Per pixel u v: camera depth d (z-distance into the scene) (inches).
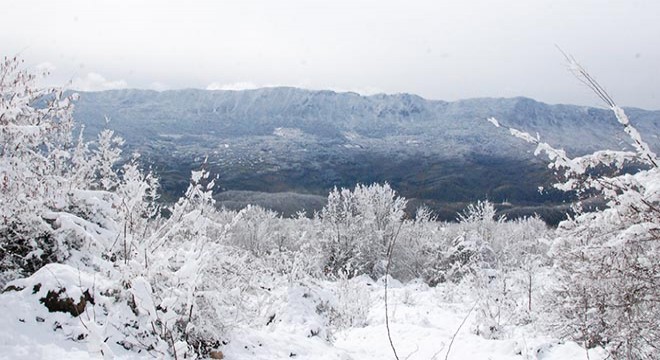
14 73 294.2
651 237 204.2
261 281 495.8
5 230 285.6
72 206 347.3
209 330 266.7
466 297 685.3
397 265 1312.7
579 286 263.7
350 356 346.9
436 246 1246.9
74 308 226.2
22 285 231.8
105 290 250.5
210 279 290.8
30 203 281.3
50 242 297.7
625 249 215.8
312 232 1315.2
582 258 233.3
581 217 238.7
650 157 194.9
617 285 225.9
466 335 458.0
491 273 784.3
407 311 640.4
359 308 570.3
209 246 292.7
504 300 498.6
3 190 275.1
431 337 445.4
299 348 325.1
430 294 843.4
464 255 1190.9
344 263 1212.5
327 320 536.1
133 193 297.4
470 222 1425.9
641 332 226.4
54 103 337.7
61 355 199.2
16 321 208.5
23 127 285.6
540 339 393.4
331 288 690.2
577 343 366.0
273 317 404.5
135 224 311.7
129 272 251.1
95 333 162.9
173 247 314.3
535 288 472.4
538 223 1488.7
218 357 265.6
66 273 240.5
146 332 238.5
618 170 206.8
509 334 445.7
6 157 284.8
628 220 214.8
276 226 1508.4
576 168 203.0
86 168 402.9
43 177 319.0
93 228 325.1
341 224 1264.8
